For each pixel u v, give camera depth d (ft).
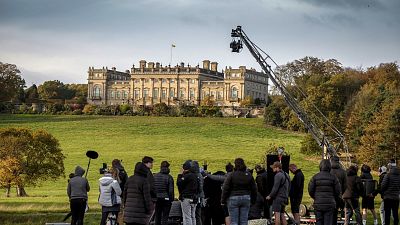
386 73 614.75
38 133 306.14
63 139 563.48
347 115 532.32
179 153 485.97
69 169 402.11
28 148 300.61
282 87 217.36
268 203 110.73
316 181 97.25
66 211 160.25
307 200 206.59
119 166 109.60
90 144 534.37
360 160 386.93
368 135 390.01
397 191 115.03
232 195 95.40
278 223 102.83
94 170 396.16
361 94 530.68
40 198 244.63
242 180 95.30
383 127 377.50
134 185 87.40
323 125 453.58
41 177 306.96
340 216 132.77
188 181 105.91
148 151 497.87
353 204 113.39
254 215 111.04
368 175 124.26
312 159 449.06
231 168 112.06
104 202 102.89
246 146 527.40
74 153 479.82
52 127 645.92
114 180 103.81
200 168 116.47
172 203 119.44
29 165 301.43
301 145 492.13
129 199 87.45
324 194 96.63
